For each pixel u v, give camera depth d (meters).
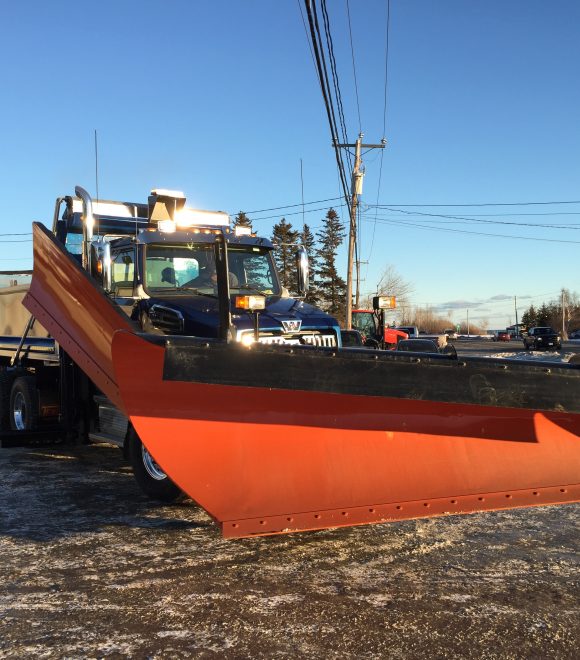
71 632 3.63
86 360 5.95
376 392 4.37
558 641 3.54
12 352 10.00
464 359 4.53
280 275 8.30
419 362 4.43
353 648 3.46
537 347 51.28
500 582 4.32
